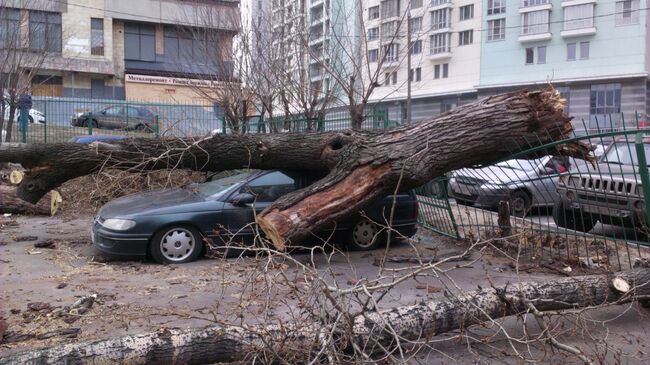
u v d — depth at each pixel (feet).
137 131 53.21
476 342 14.05
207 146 25.36
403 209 26.35
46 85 98.68
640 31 150.20
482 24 173.06
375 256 24.73
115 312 16.63
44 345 14.05
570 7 157.99
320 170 25.46
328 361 10.94
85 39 102.01
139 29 107.86
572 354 12.51
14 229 30.94
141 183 31.45
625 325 15.57
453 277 20.88
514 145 22.22
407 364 12.71
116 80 105.81
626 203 22.29
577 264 22.49
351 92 38.09
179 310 16.78
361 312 11.28
